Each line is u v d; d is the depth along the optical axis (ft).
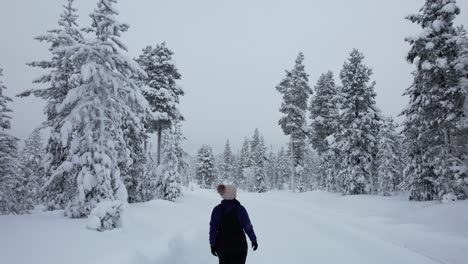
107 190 45.88
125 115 53.42
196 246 34.06
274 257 31.24
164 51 104.22
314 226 52.90
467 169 62.18
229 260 19.39
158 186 93.86
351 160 106.83
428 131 69.31
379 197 89.71
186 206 72.18
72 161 46.44
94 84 48.88
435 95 66.23
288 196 128.47
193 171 299.99
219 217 20.21
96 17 52.19
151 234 33.58
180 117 106.93
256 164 217.97
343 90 112.78
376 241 39.86
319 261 30.04
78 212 44.70
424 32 67.00
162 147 105.19
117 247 26.37
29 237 28.17
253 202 106.83
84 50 49.11
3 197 80.89
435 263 29.40
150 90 98.58
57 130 53.42
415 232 46.42
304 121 142.20
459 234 43.42
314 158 248.52
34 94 55.93
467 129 63.52
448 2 67.77
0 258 21.38
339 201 94.94
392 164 125.80
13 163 86.38
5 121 85.81
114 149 50.60
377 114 110.93
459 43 64.54
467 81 64.64
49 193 51.75
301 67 142.61
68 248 25.16
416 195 77.77
